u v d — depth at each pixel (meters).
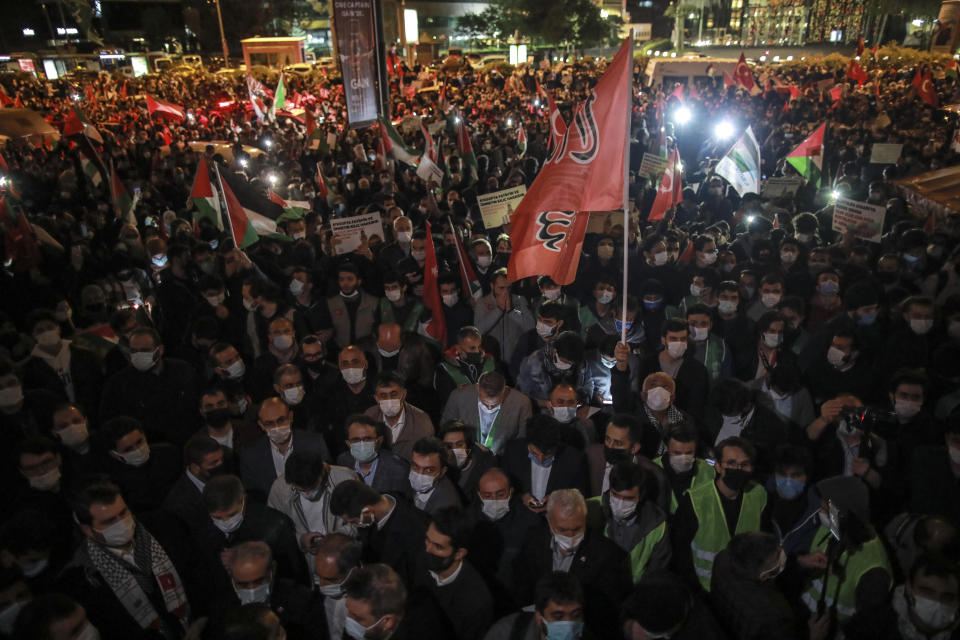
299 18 71.44
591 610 3.45
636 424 3.97
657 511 3.73
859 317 5.82
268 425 4.23
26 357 6.09
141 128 22.98
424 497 4.11
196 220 10.28
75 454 4.52
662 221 9.42
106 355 6.16
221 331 6.72
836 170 15.65
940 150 15.13
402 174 14.59
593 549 3.54
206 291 6.63
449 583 3.37
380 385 4.58
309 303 7.05
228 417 4.64
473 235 9.47
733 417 4.73
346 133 21.00
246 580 3.15
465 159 13.50
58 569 3.65
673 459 3.87
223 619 2.74
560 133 8.00
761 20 83.06
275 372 5.01
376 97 13.52
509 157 16.56
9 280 7.87
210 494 3.57
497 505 3.78
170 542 3.67
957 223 8.34
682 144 18.56
